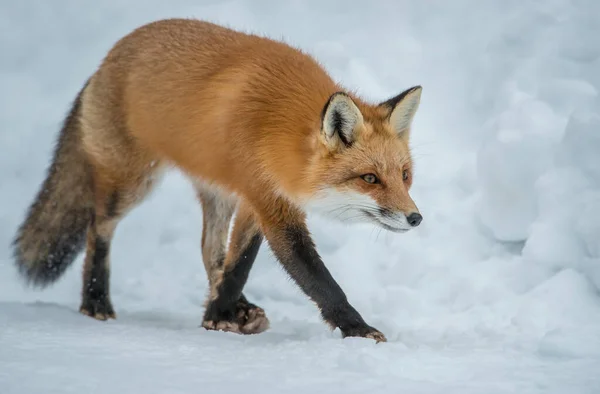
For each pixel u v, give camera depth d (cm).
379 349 833
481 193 1355
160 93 1088
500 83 1602
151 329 992
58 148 1260
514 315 1073
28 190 1631
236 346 873
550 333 878
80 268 1442
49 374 693
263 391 667
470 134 1570
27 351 787
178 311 1245
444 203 1406
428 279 1225
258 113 988
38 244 1251
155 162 1152
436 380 726
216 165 1041
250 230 1074
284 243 988
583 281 1098
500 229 1284
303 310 1229
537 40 1620
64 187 1245
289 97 984
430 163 1521
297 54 1059
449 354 835
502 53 1638
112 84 1151
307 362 779
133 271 1406
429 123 1606
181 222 1506
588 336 883
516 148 1309
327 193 945
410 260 1279
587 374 739
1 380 668
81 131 1197
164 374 716
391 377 727
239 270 1082
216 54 1070
